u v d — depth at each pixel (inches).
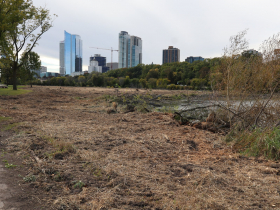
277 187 132.0
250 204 112.1
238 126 261.6
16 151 191.0
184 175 146.9
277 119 247.6
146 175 145.9
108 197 115.7
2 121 314.3
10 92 955.3
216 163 173.3
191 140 239.6
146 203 111.4
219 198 117.6
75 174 144.3
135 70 5408.5
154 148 211.6
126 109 502.9
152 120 356.8
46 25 1159.0
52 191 123.9
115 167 157.5
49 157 174.9
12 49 1058.7
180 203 111.7
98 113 446.9
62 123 319.0
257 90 271.4
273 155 186.2
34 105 542.6
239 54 286.2
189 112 401.7
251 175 149.4
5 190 122.8
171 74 3668.8
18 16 994.7
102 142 225.8
